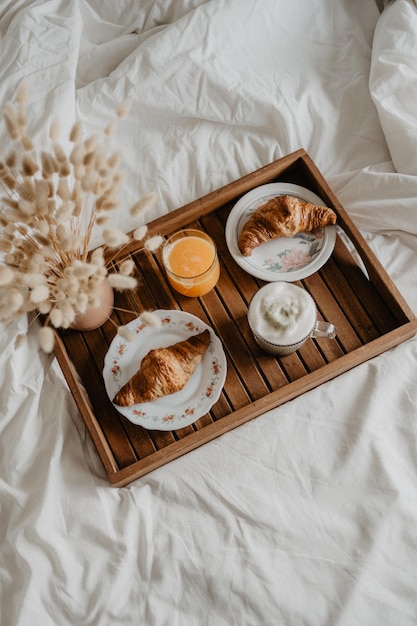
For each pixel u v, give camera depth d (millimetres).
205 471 1127
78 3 1445
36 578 1061
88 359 1189
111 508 1116
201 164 1365
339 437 1134
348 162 1368
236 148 1373
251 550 1076
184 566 1079
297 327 1049
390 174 1279
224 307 1208
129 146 1392
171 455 1094
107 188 938
